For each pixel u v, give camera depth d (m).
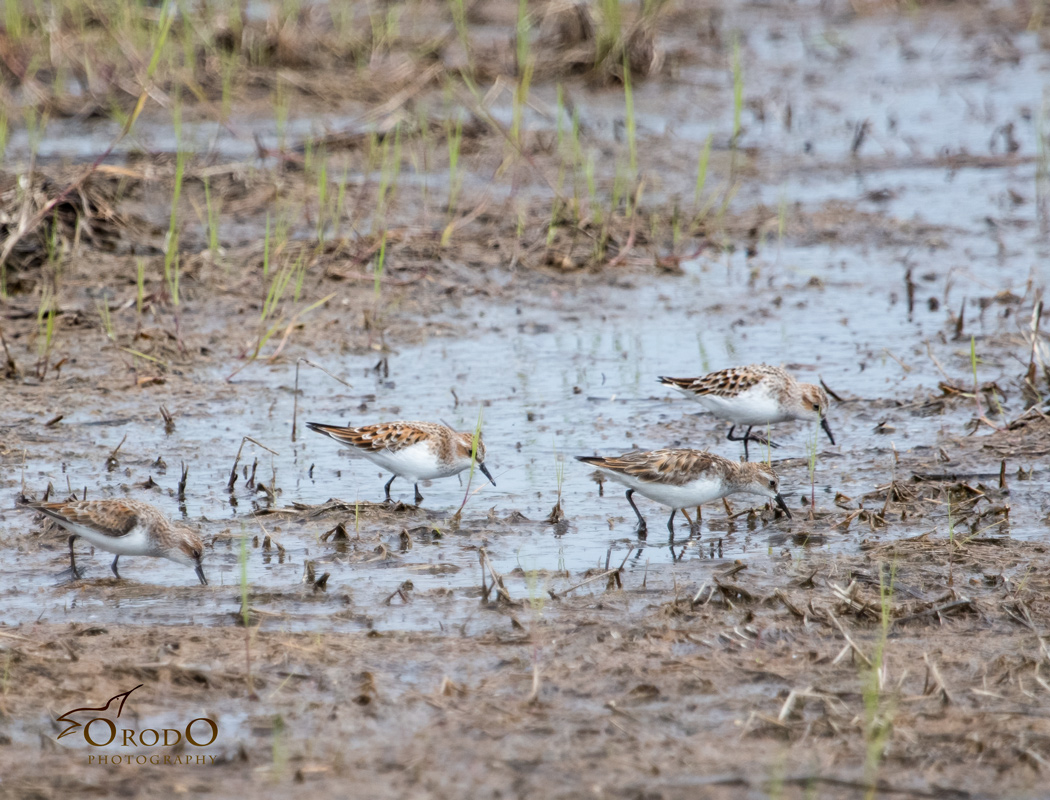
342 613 10.84
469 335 18.80
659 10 35.22
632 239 22.12
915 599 10.97
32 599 11.15
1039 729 8.84
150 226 22.30
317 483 14.09
